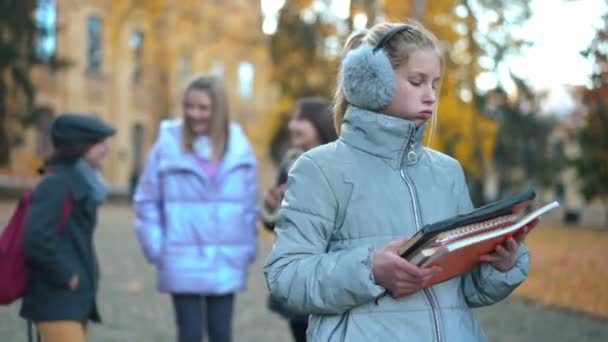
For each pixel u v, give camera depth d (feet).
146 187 16.35
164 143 16.35
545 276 42.32
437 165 8.49
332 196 7.99
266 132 86.63
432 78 8.17
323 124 15.52
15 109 104.53
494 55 55.42
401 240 7.42
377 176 8.05
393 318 7.75
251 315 28.84
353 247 7.93
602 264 46.88
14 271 12.60
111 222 80.43
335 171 8.04
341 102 8.87
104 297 32.22
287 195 8.18
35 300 12.73
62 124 13.24
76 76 140.05
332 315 7.95
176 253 15.90
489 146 69.82
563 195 186.91
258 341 24.00
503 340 25.55
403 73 8.09
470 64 56.03
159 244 16.19
